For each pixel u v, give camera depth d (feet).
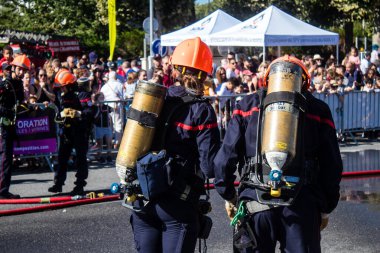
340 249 19.97
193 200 12.40
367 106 44.80
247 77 44.68
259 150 11.87
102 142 36.52
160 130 12.51
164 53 60.18
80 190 26.99
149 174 12.05
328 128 12.09
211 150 12.31
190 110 12.43
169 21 113.91
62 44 80.43
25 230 22.77
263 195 11.66
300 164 11.69
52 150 33.88
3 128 26.23
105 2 103.81
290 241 11.60
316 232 11.83
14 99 26.27
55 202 26.63
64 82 26.32
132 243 20.93
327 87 44.16
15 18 112.57
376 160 36.63
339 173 12.06
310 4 96.02
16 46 44.65
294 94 11.59
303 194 11.76
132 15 106.93
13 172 34.09
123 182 12.36
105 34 109.40
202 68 12.69
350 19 94.63
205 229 12.90
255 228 11.84
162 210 12.22
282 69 11.84
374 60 65.87
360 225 22.77
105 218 24.31
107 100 37.40
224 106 39.17
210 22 58.18
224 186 12.23
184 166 12.36
